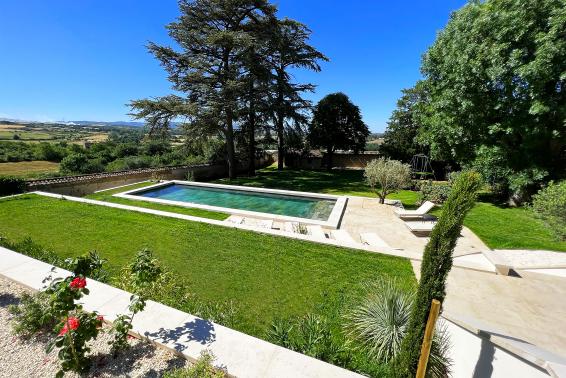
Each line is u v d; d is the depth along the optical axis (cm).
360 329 380
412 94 2283
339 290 504
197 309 409
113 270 561
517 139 1168
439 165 2188
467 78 1123
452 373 302
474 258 697
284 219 974
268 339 353
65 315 270
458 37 1157
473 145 1266
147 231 771
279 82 1980
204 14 1736
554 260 686
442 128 1303
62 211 925
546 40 905
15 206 966
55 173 2112
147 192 1478
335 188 1764
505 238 830
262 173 2488
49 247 661
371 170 1245
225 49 1786
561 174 1080
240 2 1692
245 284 523
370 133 2800
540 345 386
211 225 822
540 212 645
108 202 1101
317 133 2633
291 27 2062
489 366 293
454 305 480
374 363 318
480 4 1140
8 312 371
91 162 2339
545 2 917
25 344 317
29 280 438
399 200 1365
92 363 291
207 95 1714
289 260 620
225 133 2012
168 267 579
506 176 1179
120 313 360
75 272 287
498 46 1020
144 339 323
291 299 477
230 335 326
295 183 1953
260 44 1753
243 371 278
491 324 429
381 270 580
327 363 292
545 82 948
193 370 259
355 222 995
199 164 2295
